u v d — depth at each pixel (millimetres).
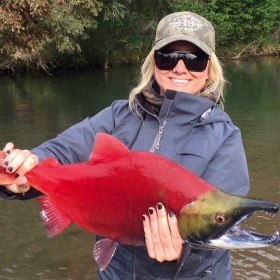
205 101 802
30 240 2004
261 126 4312
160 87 864
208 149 775
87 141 877
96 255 743
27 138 3832
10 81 7926
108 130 882
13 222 2193
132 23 10320
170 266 795
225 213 632
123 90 6766
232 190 775
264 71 9750
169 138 807
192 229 648
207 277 817
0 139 3791
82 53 9766
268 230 2066
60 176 746
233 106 5410
